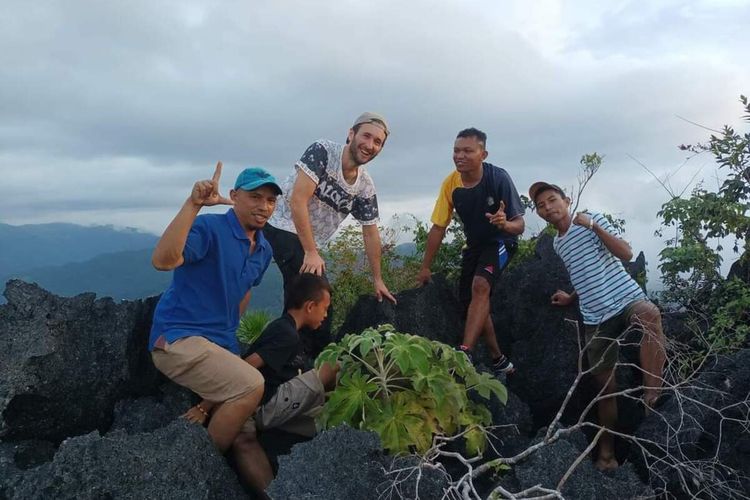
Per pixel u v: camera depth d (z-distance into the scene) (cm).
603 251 479
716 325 520
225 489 392
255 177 431
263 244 466
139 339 486
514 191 575
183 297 429
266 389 448
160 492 359
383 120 543
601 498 355
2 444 413
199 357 410
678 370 439
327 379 444
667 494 401
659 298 614
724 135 603
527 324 611
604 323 473
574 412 558
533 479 358
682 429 418
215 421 408
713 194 603
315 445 349
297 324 477
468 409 425
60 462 346
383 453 371
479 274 562
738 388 436
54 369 425
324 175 542
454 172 599
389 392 413
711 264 591
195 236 417
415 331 584
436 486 342
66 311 449
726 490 388
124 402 468
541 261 631
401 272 816
